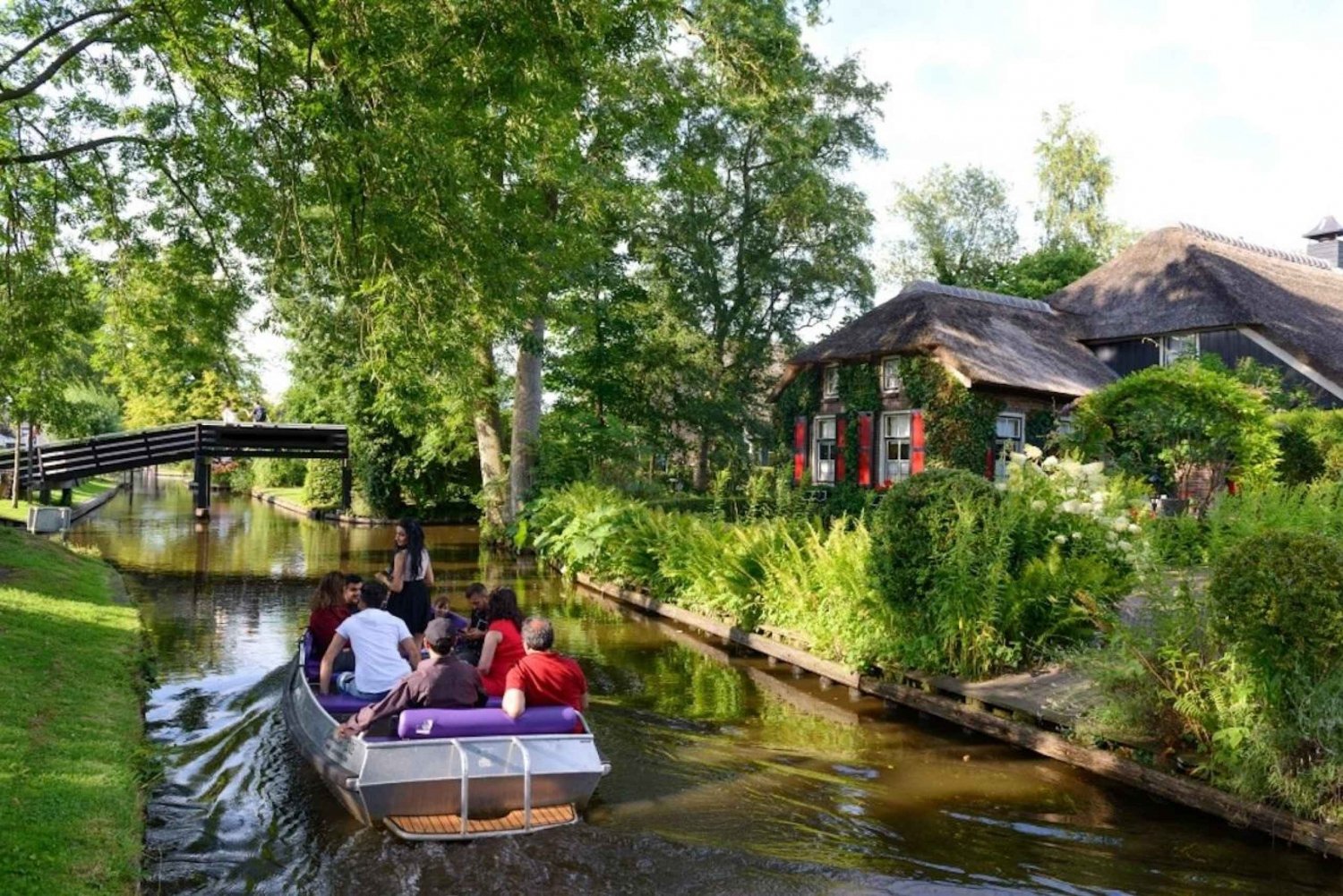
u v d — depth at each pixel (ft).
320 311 45.80
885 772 26.23
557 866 20.15
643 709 32.91
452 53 30.99
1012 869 20.04
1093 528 35.06
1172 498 63.41
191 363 47.52
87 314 46.06
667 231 118.62
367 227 33.91
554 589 63.26
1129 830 22.15
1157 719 25.21
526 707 23.76
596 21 32.04
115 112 43.32
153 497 170.91
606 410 102.12
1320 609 20.17
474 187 36.22
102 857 18.10
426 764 21.80
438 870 19.98
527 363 89.10
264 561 73.72
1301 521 42.63
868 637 35.50
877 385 89.10
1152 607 26.20
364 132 31.14
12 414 51.67
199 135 40.73
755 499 57.52
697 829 22.24
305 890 19.04
